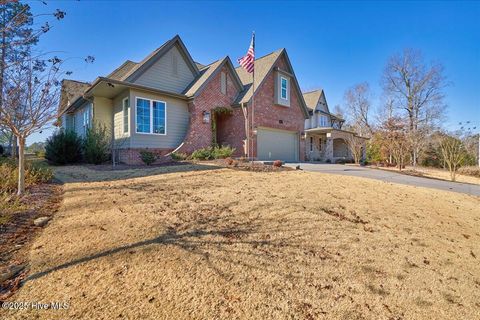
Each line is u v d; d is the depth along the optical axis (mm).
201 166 10172
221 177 8016
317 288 2631
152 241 3365
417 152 22969
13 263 2736
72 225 3816
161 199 5301
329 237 3896
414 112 34219
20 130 5406
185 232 3713
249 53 12922
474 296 2695
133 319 2061
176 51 14938
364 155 24391
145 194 5660
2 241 3203
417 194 7703
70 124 19406
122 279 2564
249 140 15148
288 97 18422
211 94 14875
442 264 3365
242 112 15484
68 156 11805
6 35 4402
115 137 13547
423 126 28000
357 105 41938
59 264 2762
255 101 15758
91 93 12922
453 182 12180
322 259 3230
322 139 26609
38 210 4395
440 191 8789
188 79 15531
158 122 13000
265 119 16531
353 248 3602
